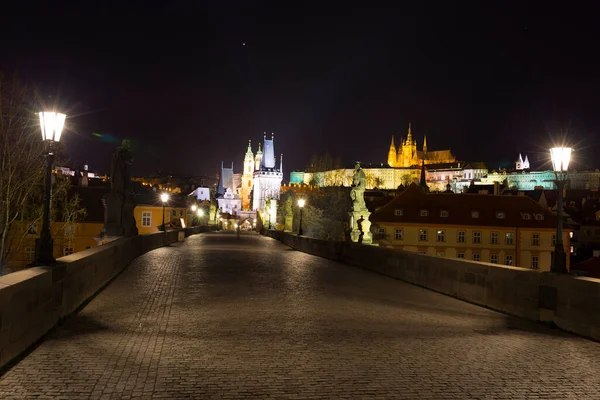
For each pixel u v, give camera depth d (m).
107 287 14.98
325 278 18.50
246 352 8.42
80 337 9.09
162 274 18.34
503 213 70.94
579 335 10.20
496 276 12.95
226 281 16.88
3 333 7.30
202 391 6.63
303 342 9.14
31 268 9.49
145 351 8.34
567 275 10.77
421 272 16.92
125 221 24.09
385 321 11.16
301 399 6.44
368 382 7.12
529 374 7.63
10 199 39.91
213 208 104.31
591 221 94.38
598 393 6.90
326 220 80.94
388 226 70.44
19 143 39.91
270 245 40.50
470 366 7.95
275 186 189.75
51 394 6.41
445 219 70.69
